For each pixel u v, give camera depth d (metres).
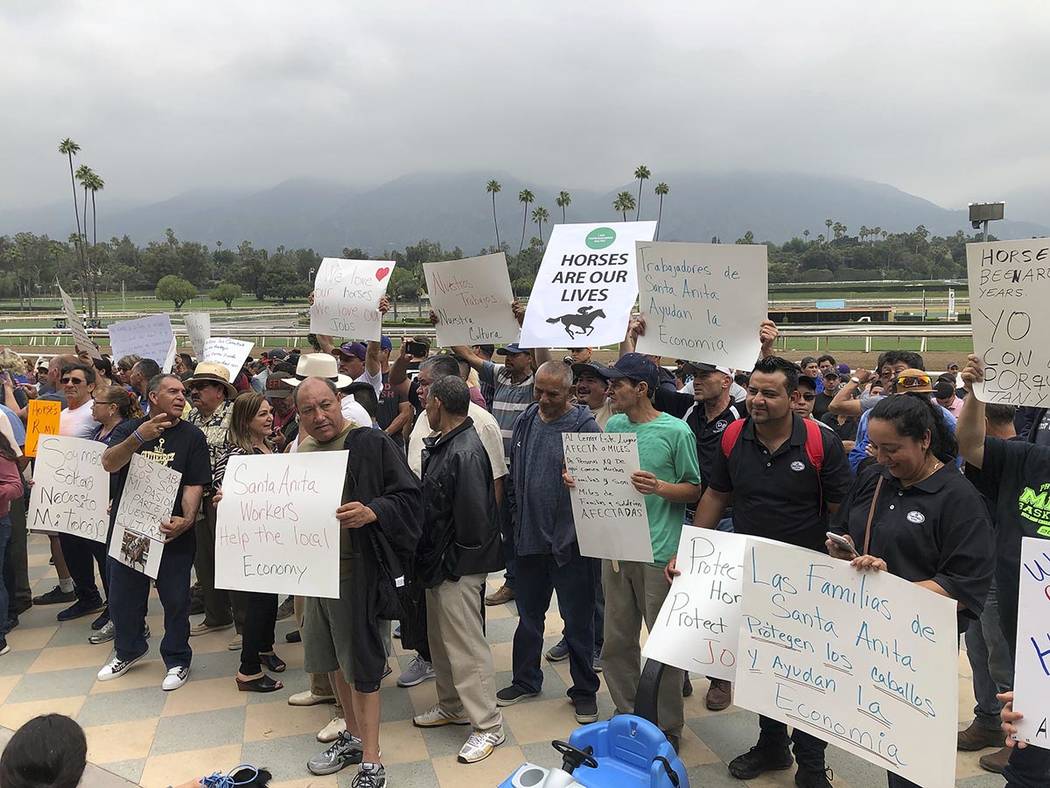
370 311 5.85
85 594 5.73
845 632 2.45
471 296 5.21
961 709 4.06
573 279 4.70
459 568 3.62
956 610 2.28
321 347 7.20
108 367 7.31
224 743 3.83
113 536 4.48
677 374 7.73
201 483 4.44
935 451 2.63
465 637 3.67
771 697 2.59
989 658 3.53
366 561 3.30
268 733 3.94
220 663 4.85
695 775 3.46
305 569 3.28
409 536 3.35
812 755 3.21
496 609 5.71
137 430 4.27
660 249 4.05
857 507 2.83
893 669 2.35
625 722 2.66
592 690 4.05
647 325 4.18
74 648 5.11
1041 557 2.19
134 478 4.41
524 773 2.43
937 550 2.54
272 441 5.82
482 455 3.69
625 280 4.55
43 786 1.87
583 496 3.61
